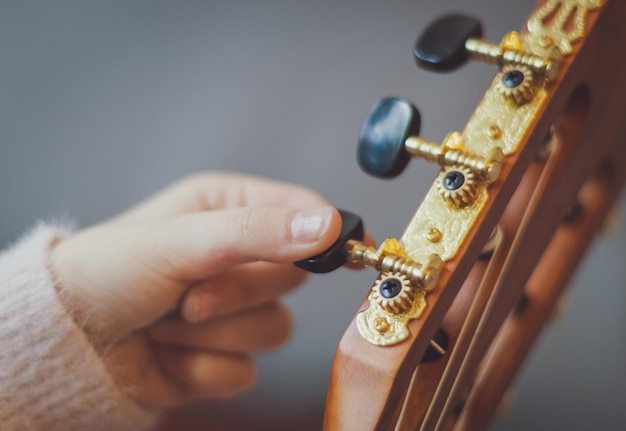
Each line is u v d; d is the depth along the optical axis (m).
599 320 0.70
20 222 0.78
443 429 0.37
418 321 0.30
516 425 0.67
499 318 0.35
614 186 0.40
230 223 0.37
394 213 0.74
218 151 0.79
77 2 0.88
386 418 0.30
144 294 0.41
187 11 0.87
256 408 0.69
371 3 0.85
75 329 0.40
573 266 0.41
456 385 0.34
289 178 0.76
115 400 0.42
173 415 0.69
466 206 0.31
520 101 0.32
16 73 0.86
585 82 0.34
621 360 0.68
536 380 0.69
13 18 0.88
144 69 0.84
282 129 0.79
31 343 0.40
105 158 0.80
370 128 0.33
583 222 0.40
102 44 0.87
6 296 0.40
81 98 0.84
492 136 0.32
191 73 0.83
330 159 0.77
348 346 0.30
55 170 0.81
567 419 0.67
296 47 0.83
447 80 0.79
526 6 0.82
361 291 0.73
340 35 0.83
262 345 0.48
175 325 0.45
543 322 0.41
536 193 0.34
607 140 0.37
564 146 0.35
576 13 0.34
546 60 0.32
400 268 0.30
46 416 0.41
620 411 0.66
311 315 0.72
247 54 0.84
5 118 0.83
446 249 0.31
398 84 0.79
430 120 0.76
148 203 0.50
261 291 0.45
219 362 0.47
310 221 0.33
